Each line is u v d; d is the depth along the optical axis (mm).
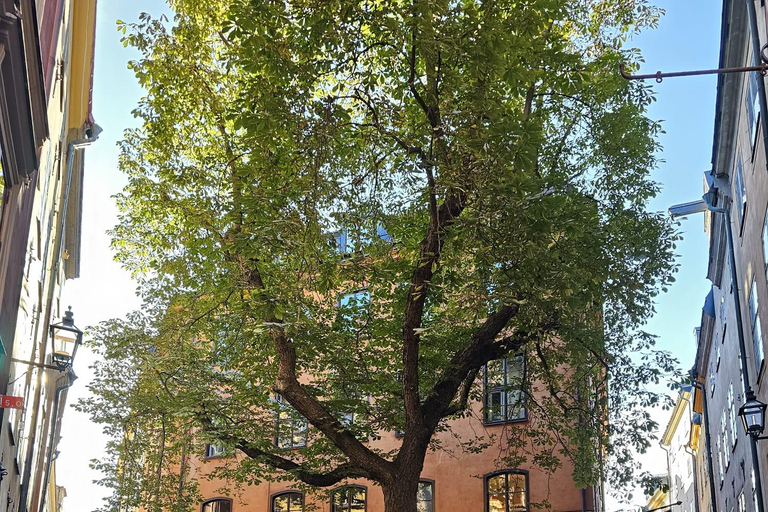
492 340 15883
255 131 13367
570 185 16250
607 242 16375
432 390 15609
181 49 17609
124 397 19875
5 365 13641
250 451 17516
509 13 13844
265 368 18828
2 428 14359
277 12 13188
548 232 13211
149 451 20562
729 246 21344
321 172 14477
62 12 17203
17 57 10289
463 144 13062
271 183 14594
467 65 13289
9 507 17906
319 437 19656
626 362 18469
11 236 12672
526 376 20125
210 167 18094
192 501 20734
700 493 43375
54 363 16000
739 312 20672
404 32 13102
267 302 14188
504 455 26031
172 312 19688
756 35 14539
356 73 13961
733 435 25703
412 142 14242
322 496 19859
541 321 15070
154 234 19422
